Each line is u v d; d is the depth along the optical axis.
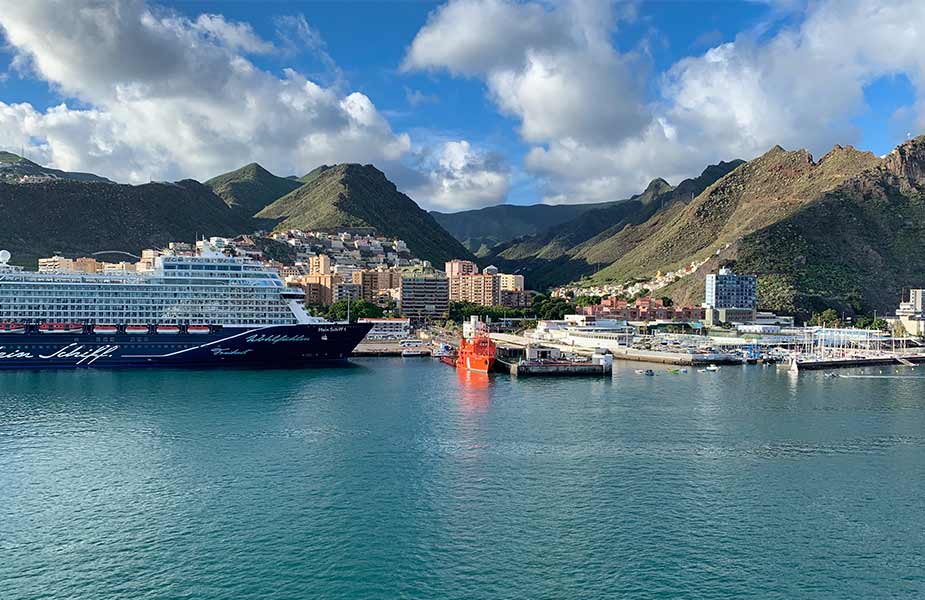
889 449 127.19
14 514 93.31
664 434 137.75
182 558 81.31
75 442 127.25
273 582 76.00
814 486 106.50
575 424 146.38
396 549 83.75
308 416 151.62
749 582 76.62
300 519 92.44
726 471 113.31
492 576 77.56
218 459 117.50
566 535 87.94
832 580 77.31
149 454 120.00
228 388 187.00
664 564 80.50
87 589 74.38
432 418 151.38
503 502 98.88
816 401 177.62
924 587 76.06
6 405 159.75
